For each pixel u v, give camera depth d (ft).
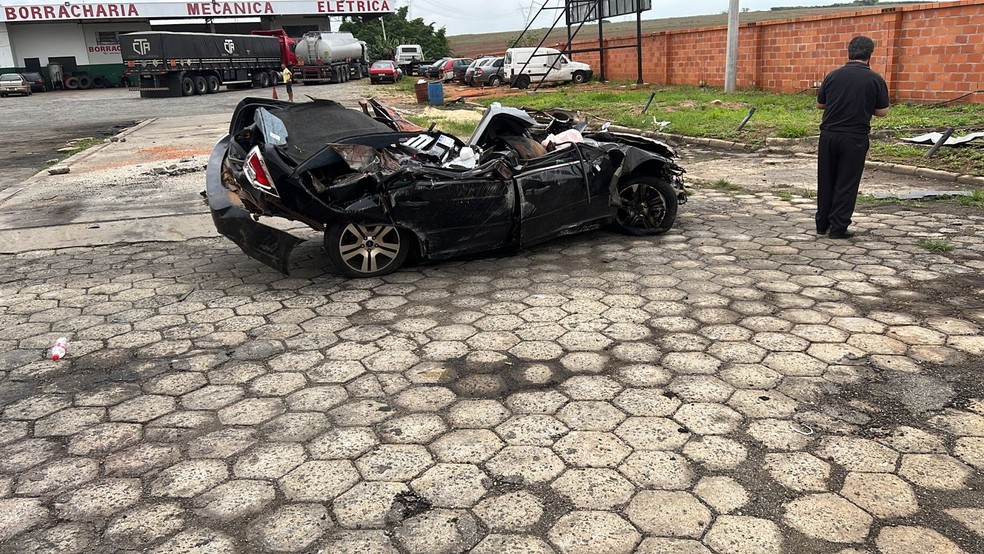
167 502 9.19
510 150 20.08
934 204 25.11
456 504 8.98
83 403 12.00
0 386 12.75
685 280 17.58
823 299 15.84
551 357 13.29
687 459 9.82
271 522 8.72
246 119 22.20
